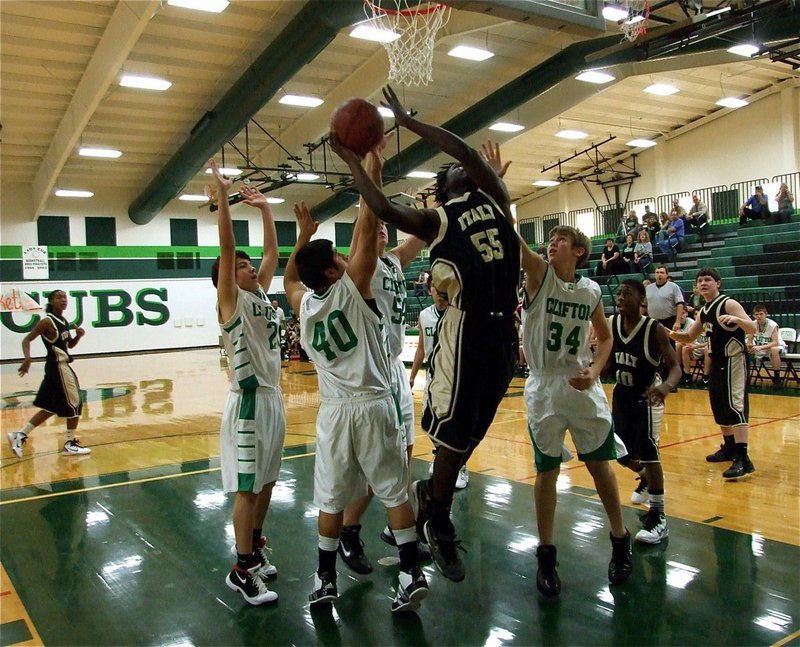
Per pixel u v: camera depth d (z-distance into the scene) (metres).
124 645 2.96
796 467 5.62
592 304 3.32
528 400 3.40
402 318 4.14
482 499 4.97
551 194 25.44
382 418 3.13
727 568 3.59
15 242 21.83
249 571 3.35
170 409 10.22
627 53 11.09
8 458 6.96
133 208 22.69
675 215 17.05
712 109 19.72
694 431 7.24
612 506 3.44
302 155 19.58
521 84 14.27
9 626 3.17
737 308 5.37
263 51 12.66
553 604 3.24
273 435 3.49
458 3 6.71
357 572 3.70
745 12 8.82
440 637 2.95
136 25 10.51
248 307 3.45
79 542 4.31
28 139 17.17
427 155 17.92
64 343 7.12
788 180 18.16
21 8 11.05
